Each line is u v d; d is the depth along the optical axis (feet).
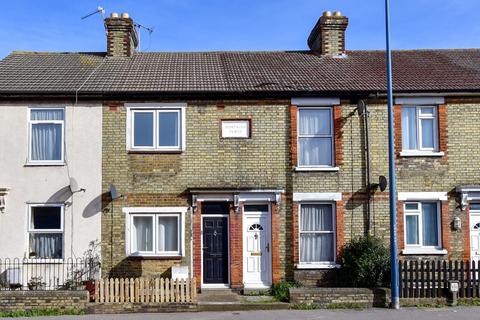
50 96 58.18
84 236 57.47
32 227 58.03
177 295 49.62
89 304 48.60
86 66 66.08
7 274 55.88
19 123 58.54
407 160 58.75
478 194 58.08
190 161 58.49
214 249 58.03
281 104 59.36
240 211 57.72
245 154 58.70
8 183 57.88
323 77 62.95
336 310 48.73
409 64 68.13
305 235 58.80
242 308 49.80
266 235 58.34
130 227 57.88
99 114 58.80
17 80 60.59
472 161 58.95
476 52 73.87
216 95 58.75
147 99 59.00
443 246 57.88
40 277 56.49
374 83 60.49
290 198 58.29
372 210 58.13
